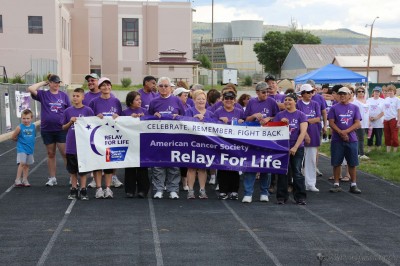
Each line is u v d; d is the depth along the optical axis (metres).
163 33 67.38
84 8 62.53
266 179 10.85
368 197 11.58
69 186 12.30
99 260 7.10
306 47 70.31
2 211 9.83
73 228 8.68
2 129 22.27
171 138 10.80
